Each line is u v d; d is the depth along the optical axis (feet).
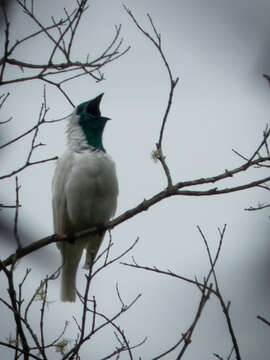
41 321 29.71
